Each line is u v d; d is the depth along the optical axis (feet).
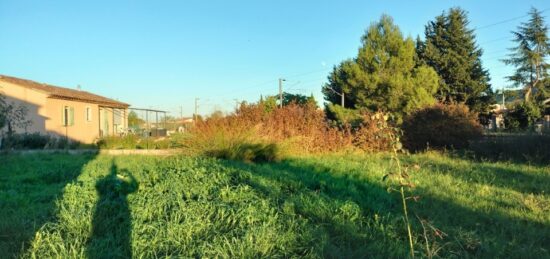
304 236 16.21
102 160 50.44
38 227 18.12
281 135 54.49
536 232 17.70
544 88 162.40
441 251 15.12
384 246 15.51
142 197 22.50
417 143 60.75
